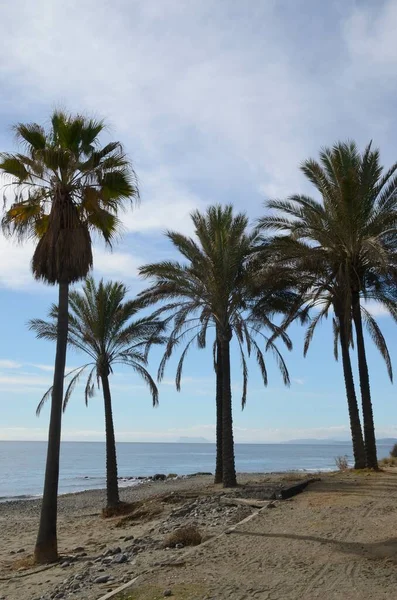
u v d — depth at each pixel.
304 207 21.66
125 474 67.00
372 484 17.20
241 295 21.44
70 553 12.71
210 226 21.44
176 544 10.24
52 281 13.87
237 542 9.59
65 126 13.70
